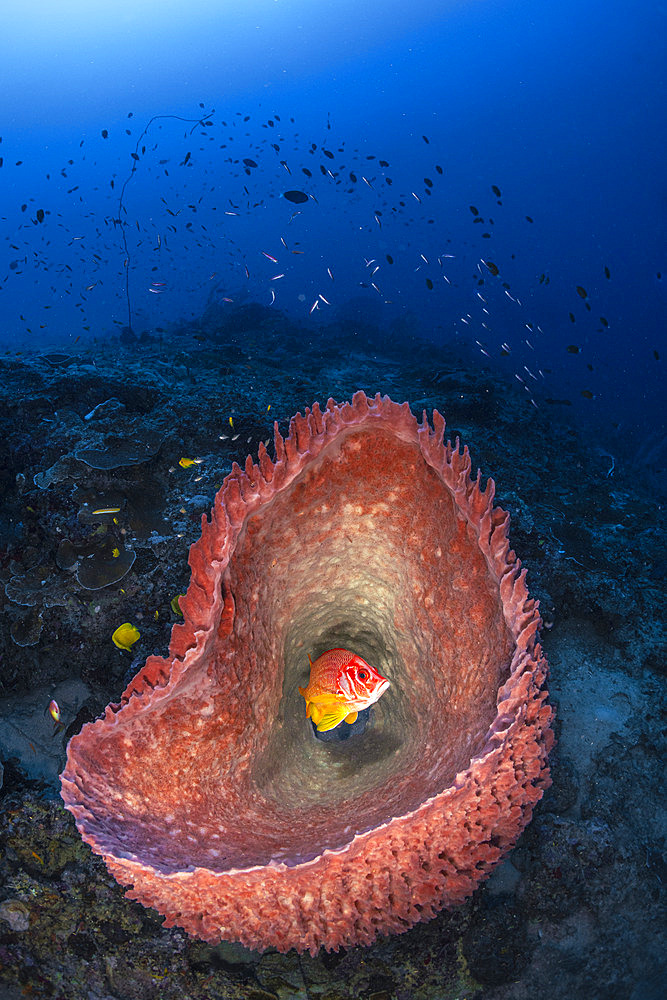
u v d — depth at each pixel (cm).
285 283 4647
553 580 472
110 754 181
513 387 1215
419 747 227
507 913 277
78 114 8994
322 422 203
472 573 203
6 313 4212
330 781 241
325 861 154
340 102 9062
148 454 477
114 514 427
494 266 855
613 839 305
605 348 3522
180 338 1451
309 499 222
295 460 200
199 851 175
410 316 2398
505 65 8269
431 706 231
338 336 1686
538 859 294
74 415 550
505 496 517
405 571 239
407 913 171
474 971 261
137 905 261
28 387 614
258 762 223
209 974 247
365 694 210
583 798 338
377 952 257
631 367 2852
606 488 799
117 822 172
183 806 187
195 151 7619
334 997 247
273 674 238
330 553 247
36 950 250
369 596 275
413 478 220
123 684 389
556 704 392
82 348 1309
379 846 158
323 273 5422
